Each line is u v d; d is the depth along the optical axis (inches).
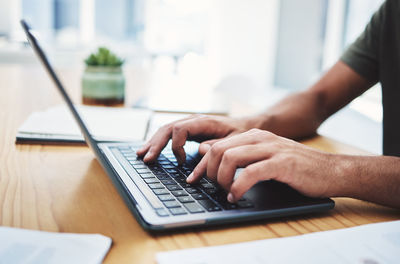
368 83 38.8
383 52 36.4
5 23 135.0
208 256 13.9
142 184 19.6
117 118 36.2
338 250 14.7
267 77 190.9
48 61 22.3
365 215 19.4
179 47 179.6
